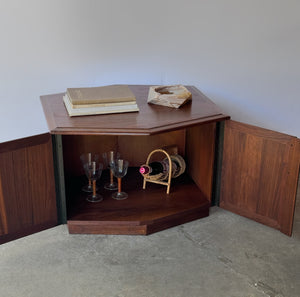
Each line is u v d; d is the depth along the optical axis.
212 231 1.82
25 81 2.09
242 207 1.87
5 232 1.61
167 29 2.24
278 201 1.74
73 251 1.66
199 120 1.69
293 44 2.34
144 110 1.79
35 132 2.21
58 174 1.67
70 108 1.70
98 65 2.21
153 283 1.50
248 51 2.35
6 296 1.43
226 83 2.42
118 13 2.14
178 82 2.37
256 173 1.77
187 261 1.62
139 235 1.78
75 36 2.11
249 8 2.26
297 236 1.79
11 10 1.94
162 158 2.26
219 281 1.51
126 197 1.93
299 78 2.41
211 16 2.26
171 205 1.88
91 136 2.11
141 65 2.28
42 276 1.52
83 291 1.45
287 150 1.64
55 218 1.73
